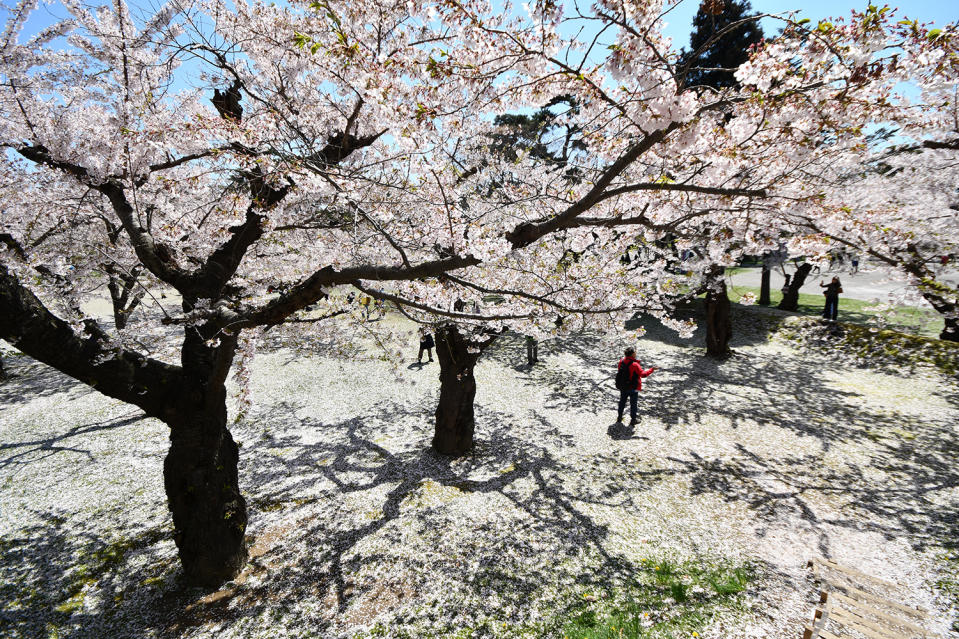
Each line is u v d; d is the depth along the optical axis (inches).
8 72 173.2
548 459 334.3
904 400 404.5
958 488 274.1
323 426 401.7
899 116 121.3
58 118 190.4
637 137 167.6
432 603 200.4
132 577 222.5
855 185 255.8
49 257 276.1
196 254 236.8
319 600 204.2
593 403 445.4
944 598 191.9
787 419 381.7
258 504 283.4
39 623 195.5
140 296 414.9
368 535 250.1
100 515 275.0
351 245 235.3
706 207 169.6
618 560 223.5
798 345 575.2
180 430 205.2
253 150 155.5
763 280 767.1
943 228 248.7
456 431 341.1
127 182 185.2
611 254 267.3
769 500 272.5
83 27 179.6
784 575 209.5
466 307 298.7
